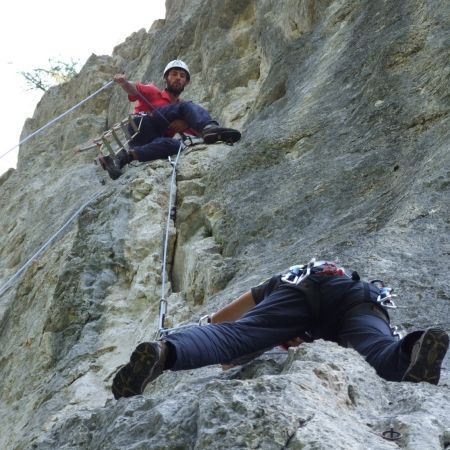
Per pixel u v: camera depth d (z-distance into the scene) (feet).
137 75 59.82
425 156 25.91
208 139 34.04
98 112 60.23
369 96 31.68
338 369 11.51
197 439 9.59
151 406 10.99
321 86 35.68
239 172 32.91
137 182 35.78
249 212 30.14
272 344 13.53
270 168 32.32
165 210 34.37
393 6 36.01
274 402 9.76
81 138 57.16
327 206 27.94
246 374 13.42
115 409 11.62
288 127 33.83
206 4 54.49
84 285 32.81
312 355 11.90
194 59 53.47
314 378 10.75
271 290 14.52
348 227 24.72
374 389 11.41
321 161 30.63
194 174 35.40
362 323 13.65
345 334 13.69
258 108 40.63
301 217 28.22
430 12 32.78
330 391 10.72
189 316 27.96
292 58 41.34
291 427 9.39
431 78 29.78
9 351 35.37
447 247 20.44
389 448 9.50
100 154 35.27
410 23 33.22
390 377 12.72
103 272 33.19
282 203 29.48
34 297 36.63
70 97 64.54
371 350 13.11
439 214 21.85
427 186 23.18
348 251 21.20
